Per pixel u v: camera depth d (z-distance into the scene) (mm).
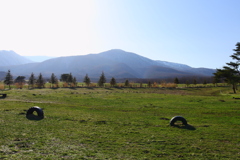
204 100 34781
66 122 16484
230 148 10695
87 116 19422
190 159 9125
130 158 9047
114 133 13391
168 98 38500
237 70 68250
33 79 91438
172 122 16094
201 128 15055
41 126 14852
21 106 25141
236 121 17703
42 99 34438
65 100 33406
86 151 9820
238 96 43219
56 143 10977
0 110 21438
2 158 8578
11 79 83500
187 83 103500
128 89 78312
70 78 107062
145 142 11539
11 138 11602
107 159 8852
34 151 9617
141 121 17547
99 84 100438
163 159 9039
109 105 28375
